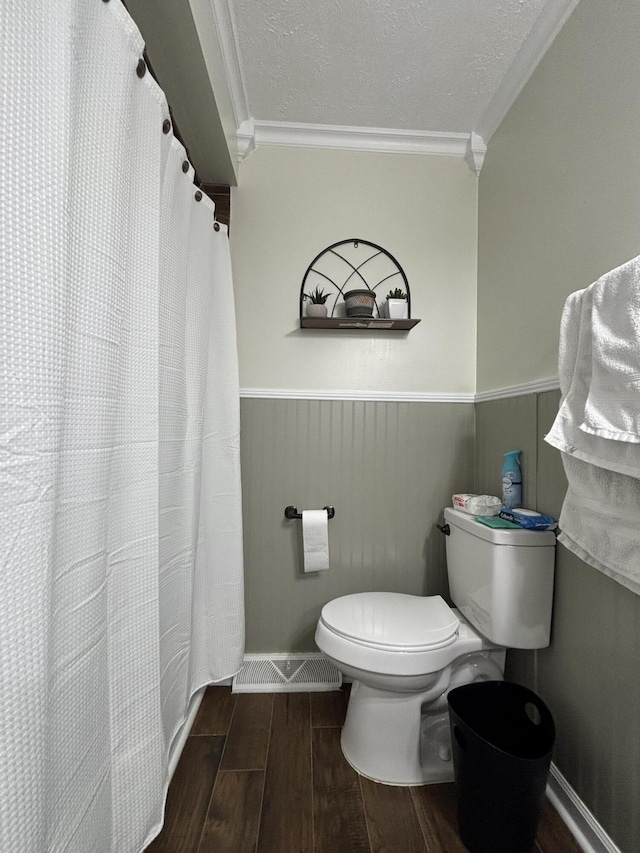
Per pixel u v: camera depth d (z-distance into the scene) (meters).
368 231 1.73
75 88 0.54
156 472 0.84
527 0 1.16
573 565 1.10
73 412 0.60
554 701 1.17
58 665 0.58
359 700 1.25
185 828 1.02
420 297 1.75
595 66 1.05
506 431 1.48
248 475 1.68
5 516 0.44
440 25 1.24
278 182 1.71
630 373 0.77
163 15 0.99
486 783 0.95
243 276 1.70
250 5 1.17
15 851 0.44
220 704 1.51
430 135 1.71
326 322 1.61
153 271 0.83
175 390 1.03
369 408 1.72
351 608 1.34
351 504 1.71
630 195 0.94
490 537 1.20
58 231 0.50
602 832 0.95
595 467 0.87
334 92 1.50
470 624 1.33
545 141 1.28
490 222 1.65
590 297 0.91
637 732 0.88
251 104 1.57
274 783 1.16
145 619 0.82
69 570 0.60
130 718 0.78
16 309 0.45
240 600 1.42
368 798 1.12
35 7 0.47
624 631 0.92
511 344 1.47
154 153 0.83
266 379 1.70
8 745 0.44
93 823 0.66
